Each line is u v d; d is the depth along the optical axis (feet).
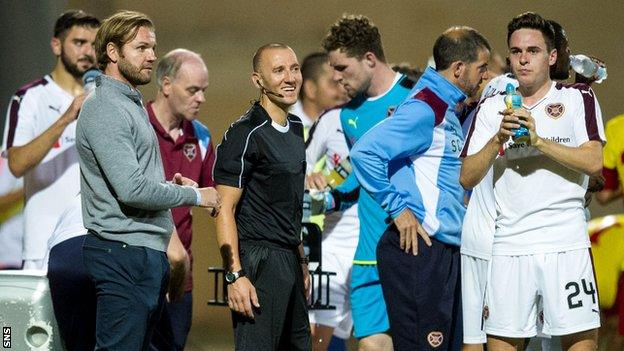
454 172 60.39
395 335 60.13
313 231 63.52
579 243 54.24
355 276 64.80
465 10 115.96
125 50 50.55
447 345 59.88
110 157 48.73
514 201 54.65
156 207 49.60
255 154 53.72
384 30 117.80
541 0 114.62
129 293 49.73
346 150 70.85
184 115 66.28
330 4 119.55
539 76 53.62
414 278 59.47
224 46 120.98
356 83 66.18
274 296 54.08
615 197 73.26
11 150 70.49
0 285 52.60
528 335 54.85
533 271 54.39
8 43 97.30
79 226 53.67
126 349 49.60
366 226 64.28
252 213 54.39
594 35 114.21
